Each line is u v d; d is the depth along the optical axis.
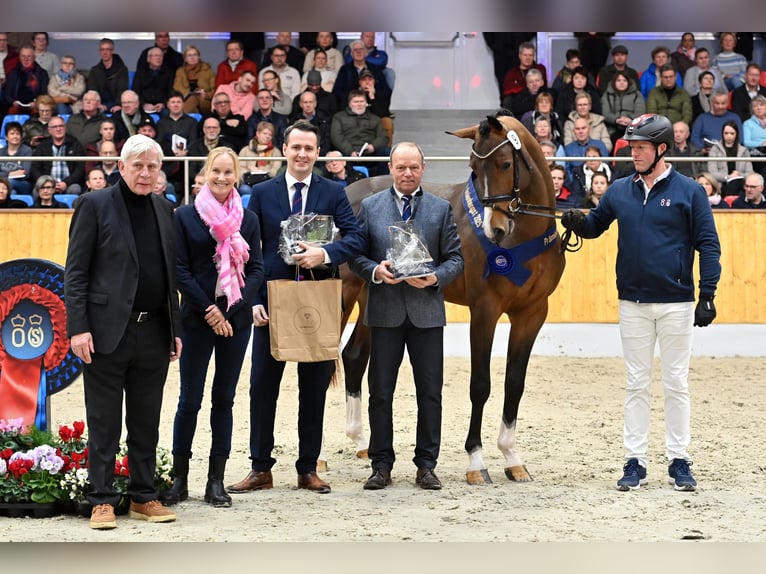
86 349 4.34
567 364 10.64
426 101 14.63
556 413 8.21
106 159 10.74
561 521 4.57
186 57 12.86
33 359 5.25
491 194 5.33
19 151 11.61
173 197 10.97
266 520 4.56
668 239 5.37
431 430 5.41
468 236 5.73
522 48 12.92
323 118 12.11
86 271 4.41
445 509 4.83
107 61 12.80
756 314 11.12
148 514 4.54
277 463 6.21
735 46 13.60
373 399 5.42
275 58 12.89
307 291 4.95
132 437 4.58
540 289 5.68
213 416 4.95
